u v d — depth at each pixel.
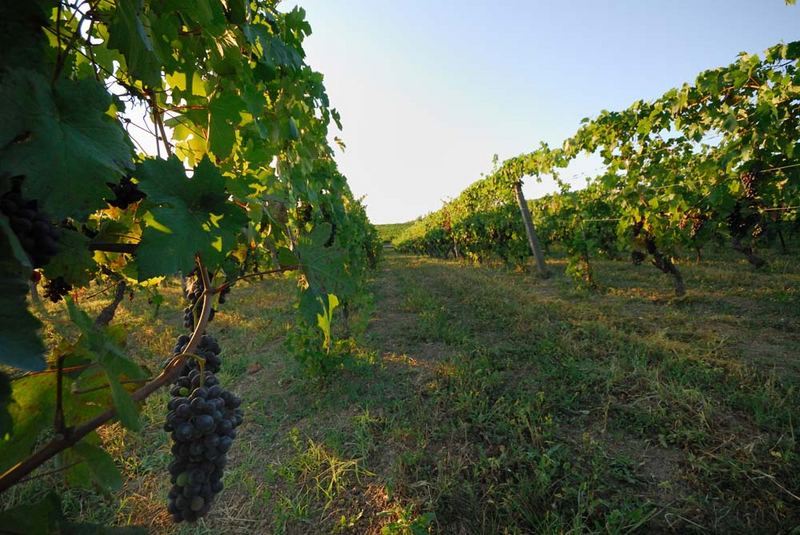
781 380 3.97
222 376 5.14
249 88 1.73
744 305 6.91
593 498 2.68
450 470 3.05
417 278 13.41
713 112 6.05
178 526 2.73
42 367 0.56
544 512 2.60
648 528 2.44
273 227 2.09
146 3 1.14
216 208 1.02
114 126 0.79
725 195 6.55
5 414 0.54
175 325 7.65
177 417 1.20
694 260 12.48
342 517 2.71
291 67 2.16
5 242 0.58
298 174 3.08
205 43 1.43
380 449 3.42
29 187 0.64
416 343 6.02
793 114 5.30
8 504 2.86
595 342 5.29
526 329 6.02
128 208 1.33
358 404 4.13
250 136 1.79
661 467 2.94
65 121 0.71
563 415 3.66
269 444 3.65
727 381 4.05
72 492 2.98
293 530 2.69
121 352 0.98
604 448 3.18
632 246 8.07
